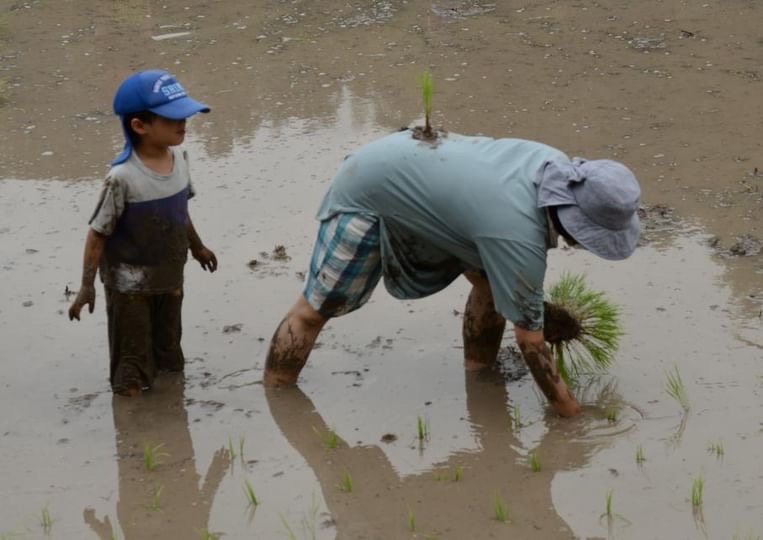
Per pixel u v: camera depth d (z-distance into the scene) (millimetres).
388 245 6301
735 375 6723
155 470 6125
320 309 6594
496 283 6031
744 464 5922
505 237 5867
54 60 13047
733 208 8883
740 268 7977
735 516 5523
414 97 11531
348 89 11867
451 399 6715
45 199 9508
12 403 6773
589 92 11414
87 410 6703
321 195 9438
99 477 6074
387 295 7918
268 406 6719
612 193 5691
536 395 6723
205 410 6691
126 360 6758
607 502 5605
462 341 7316
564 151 10047
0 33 14031
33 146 10656
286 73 12414
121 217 6406
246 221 9031
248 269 8273
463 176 5973
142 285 6590
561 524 5539
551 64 12242
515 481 5910
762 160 9703
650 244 8391
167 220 6504
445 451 6211
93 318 7688
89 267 6414
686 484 5797
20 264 8406
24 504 5855
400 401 6719
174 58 13016
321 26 13930
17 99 11891
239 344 7367
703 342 7082
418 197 6086
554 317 6598
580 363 6934
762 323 7254
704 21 13328
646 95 11258
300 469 6102
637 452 6055
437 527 5555
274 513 5727
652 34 13000
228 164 10133
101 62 12945
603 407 6508
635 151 9992
